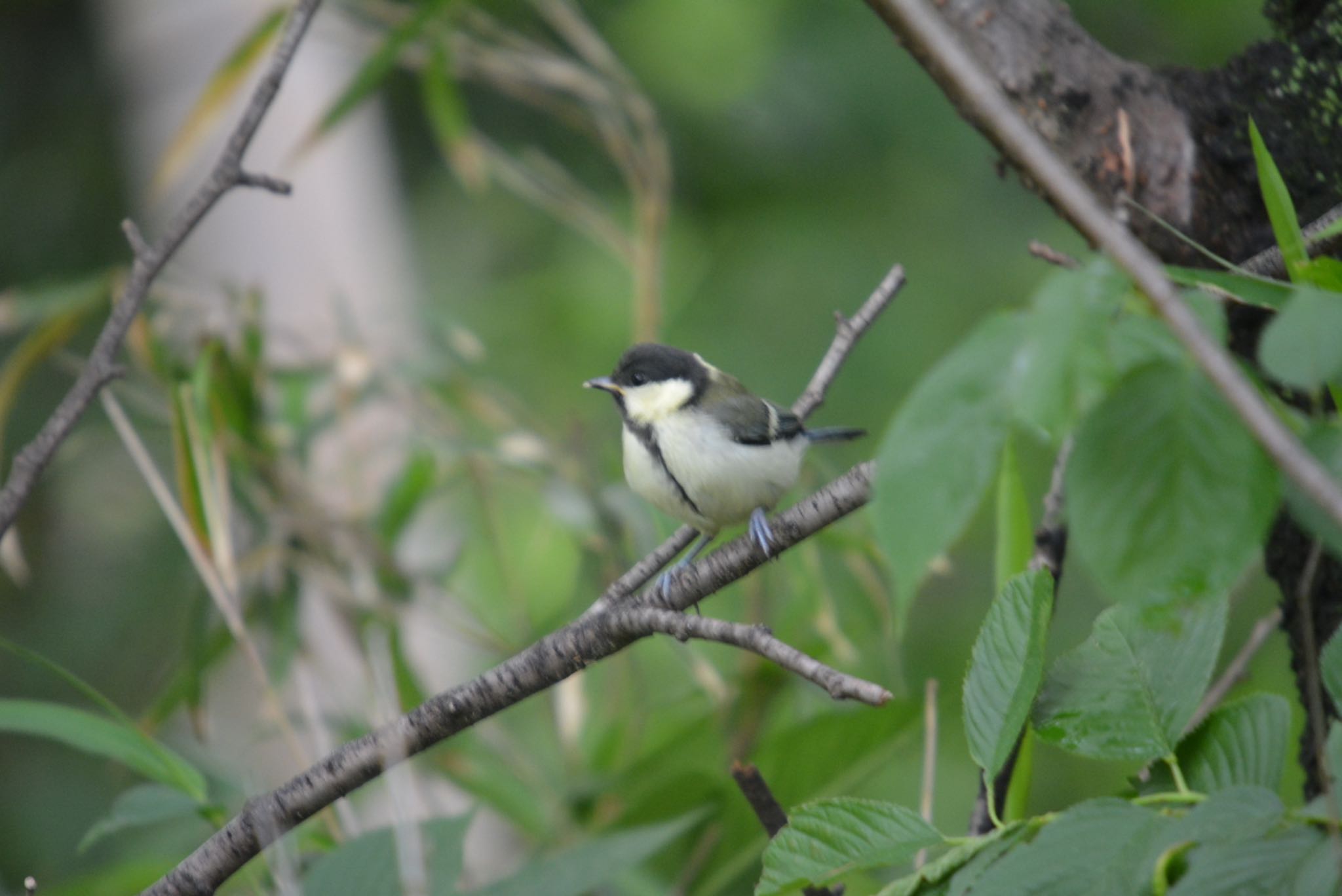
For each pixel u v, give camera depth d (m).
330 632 9.92
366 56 10.81
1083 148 6.03
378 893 5.12
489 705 5.12
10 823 12.09
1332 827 2.86
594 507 9.29
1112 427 2.43
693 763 8.29
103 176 14.59
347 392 9.55
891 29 4.51
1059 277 2.50
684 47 15.58
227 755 9.54
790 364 15.43
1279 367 2.26
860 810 3.74
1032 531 5.30
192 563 8.87
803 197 16.30
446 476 9.91
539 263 16.39
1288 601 4.90
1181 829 3.04
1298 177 5.63
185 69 13.12
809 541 8.37
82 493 13.09
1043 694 3.92
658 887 7.19
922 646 13.65
